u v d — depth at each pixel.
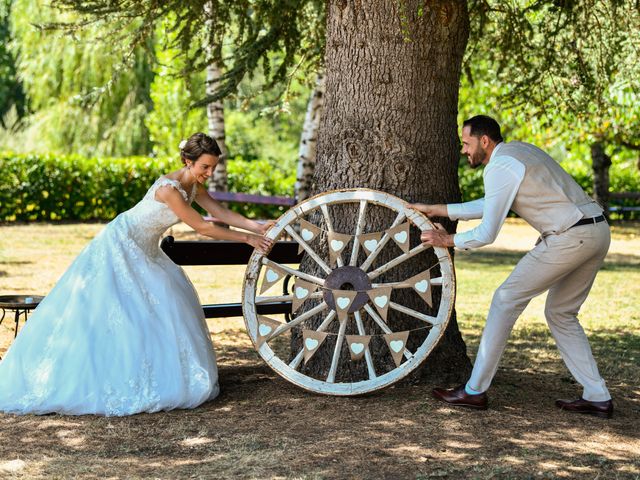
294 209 4.81
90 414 4.30
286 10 6.96
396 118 4.82
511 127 15.26
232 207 20.98
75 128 24.56
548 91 8.01
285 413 4.38
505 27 7.36
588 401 4.55
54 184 18.88
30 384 4.37
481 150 4.44
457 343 5.09
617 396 5.04
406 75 4.80
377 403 4.56
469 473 3.55
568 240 4.21
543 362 6.03
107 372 4.35
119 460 3.65
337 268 4.76
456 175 5.07
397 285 4.66
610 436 4.15
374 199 4.71
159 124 21.81
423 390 4.80
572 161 24.25
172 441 3.92
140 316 4.47
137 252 4.64
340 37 4.90
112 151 24.95
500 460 3.73
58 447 3.82
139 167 19.67
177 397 4.38
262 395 4.74
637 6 6.73
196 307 4.83
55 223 18.53
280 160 31.86
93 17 6.70
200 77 17.78
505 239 17.62
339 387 4.65
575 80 7.73
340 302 4.71
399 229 4.66
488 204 4.29
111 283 4.50
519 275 4.32
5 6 24.36
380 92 4.82
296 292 4.81
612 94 9.11
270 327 4.80
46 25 6.72
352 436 4.01
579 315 8.34
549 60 7.49
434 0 4.75
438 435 4.05
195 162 4.70
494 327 4.38
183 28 6.83
